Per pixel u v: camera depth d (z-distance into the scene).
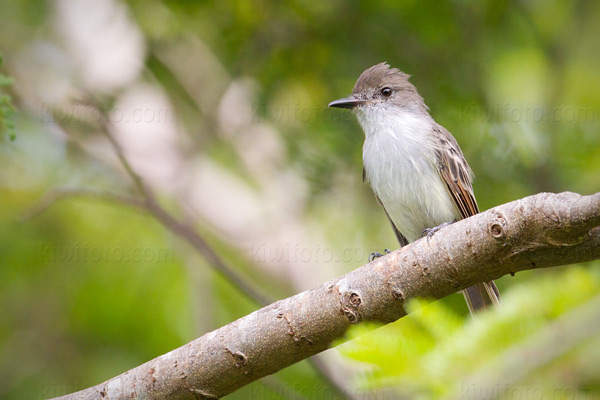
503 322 3.95
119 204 12.57
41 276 12.33
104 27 12.48
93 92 12.23
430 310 4.24
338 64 11.67
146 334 11.73
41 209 10.54
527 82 11.88
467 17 11.40
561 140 10.78
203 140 12.54
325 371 9.23
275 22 11.63
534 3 11.73
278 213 12.67
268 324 6.10
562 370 3.90
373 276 6.04
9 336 12.23
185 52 12.43
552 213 5.42
